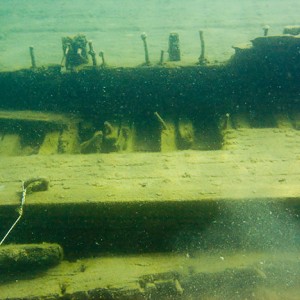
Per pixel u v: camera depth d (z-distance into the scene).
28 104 5.57
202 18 8.05
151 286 2.78
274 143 3.83
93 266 3.07
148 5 9.52
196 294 2.82
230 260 3.08
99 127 5.31
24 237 3.24
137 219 3.15
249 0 9.52
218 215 3.11
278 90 5.12
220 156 3.64
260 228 3.19
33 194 3.18
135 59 5.54
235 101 5.20
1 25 8.30
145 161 3.63
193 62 5.16
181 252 3.26
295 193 3.03
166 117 5.25
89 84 5.22
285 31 5.14
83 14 8.95
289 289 2.85
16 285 2.87
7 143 5.03
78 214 3.12
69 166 3.61
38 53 6.25
